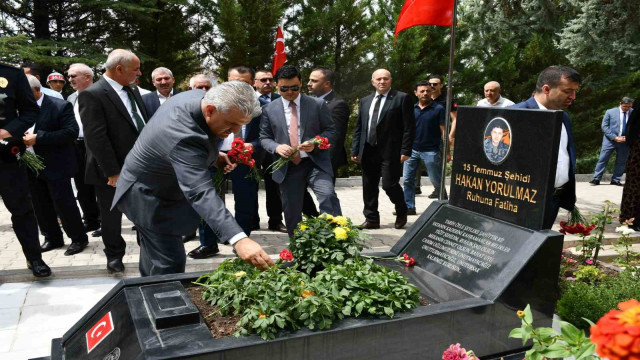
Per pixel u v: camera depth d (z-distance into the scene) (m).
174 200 2.89
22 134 4.10
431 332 2.53
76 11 12.76
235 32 11.72
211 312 2.56
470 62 15.64
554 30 13.92
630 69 15.17
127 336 2.28
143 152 2.74
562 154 3.90
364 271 2.77
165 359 2.01
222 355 2.09
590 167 14.64
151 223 2.86
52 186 5.07
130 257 5.10
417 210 8.10
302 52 12.87
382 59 12.87
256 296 2.41
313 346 2.26
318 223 3.27
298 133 4.82
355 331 2.34
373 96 6.59
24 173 4.26
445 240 3.43
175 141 2.51
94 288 4.23
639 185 6.33
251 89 2.56
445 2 4.73
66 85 12.95
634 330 1.11
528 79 15.09
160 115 2.67
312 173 4.75
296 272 2.67
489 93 7.71
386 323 2.41
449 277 3.19
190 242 5.79
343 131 6.17
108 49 12.65
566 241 5.72
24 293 4.08
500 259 2.96
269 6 12.13
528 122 3.01
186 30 13.03
